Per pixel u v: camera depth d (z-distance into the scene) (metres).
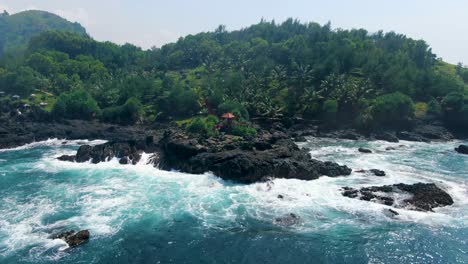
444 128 127.56
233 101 126.75
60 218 51.69
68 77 184.12
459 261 41.38
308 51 174.00
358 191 60.47
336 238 46.34
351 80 145.00
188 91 139.38
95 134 116.69
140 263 41.00
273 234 47.41
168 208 55.31
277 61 199.25
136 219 51.59
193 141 77.69
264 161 67.75
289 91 148.38
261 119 126.88
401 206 55.00
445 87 143.75
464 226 49.38
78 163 81.94
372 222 50.47
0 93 154.12
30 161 84.75
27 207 55.62
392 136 116.81
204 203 57.16
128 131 120.31
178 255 42.69
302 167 68.00
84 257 41.75
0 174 73.12
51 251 42.66
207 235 47.19
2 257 41.25
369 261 41.41
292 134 118.56
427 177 71.56
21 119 125.62
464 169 79.06
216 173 68.81
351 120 129.12
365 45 188.50
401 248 44.00
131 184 66.50
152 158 79.94
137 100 139.00
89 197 59.91
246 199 58.50
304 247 44.31
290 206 55.69
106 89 156.62
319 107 133.38
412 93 142.25
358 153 94.88
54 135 114.50
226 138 82.56
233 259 41.97
